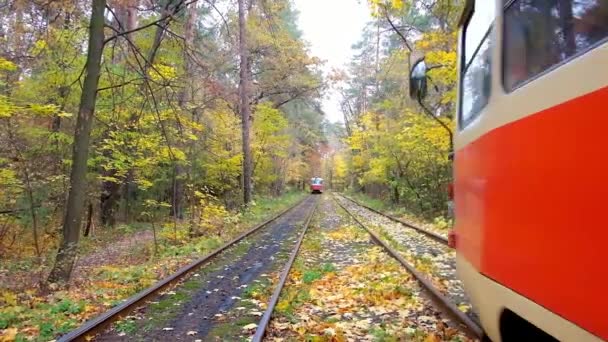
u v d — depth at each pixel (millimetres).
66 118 16516
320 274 9586
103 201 22688
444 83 15078
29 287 10203
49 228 17328
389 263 10188
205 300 7750
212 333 6023
